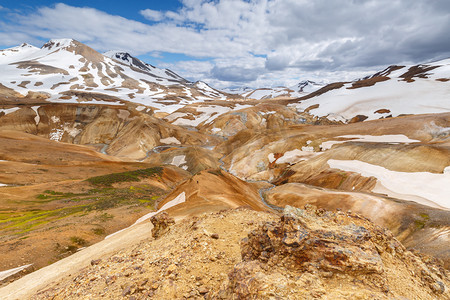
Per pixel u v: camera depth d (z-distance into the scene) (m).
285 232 7.47
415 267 8.19
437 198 48.44
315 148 92.50
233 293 6.52
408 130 88.31
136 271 9.62
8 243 27.44
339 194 52.66
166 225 16.45
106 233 32.94
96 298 8.47
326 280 6.27
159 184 73.31
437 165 57.97
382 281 6.37
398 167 61.69
